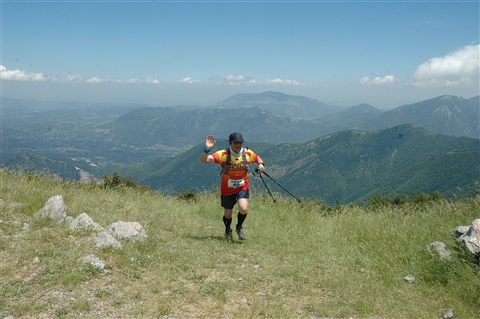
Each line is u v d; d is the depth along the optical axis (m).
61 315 3.37
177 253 5.47
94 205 8.11
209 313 3.69
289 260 5.78
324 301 4.23
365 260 5.76
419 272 5.14
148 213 8.57
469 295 4.36
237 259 5.63
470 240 5.14
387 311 4.08
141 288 4.14
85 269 4.35
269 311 3.81
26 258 4.49
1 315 3.27
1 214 6.05
